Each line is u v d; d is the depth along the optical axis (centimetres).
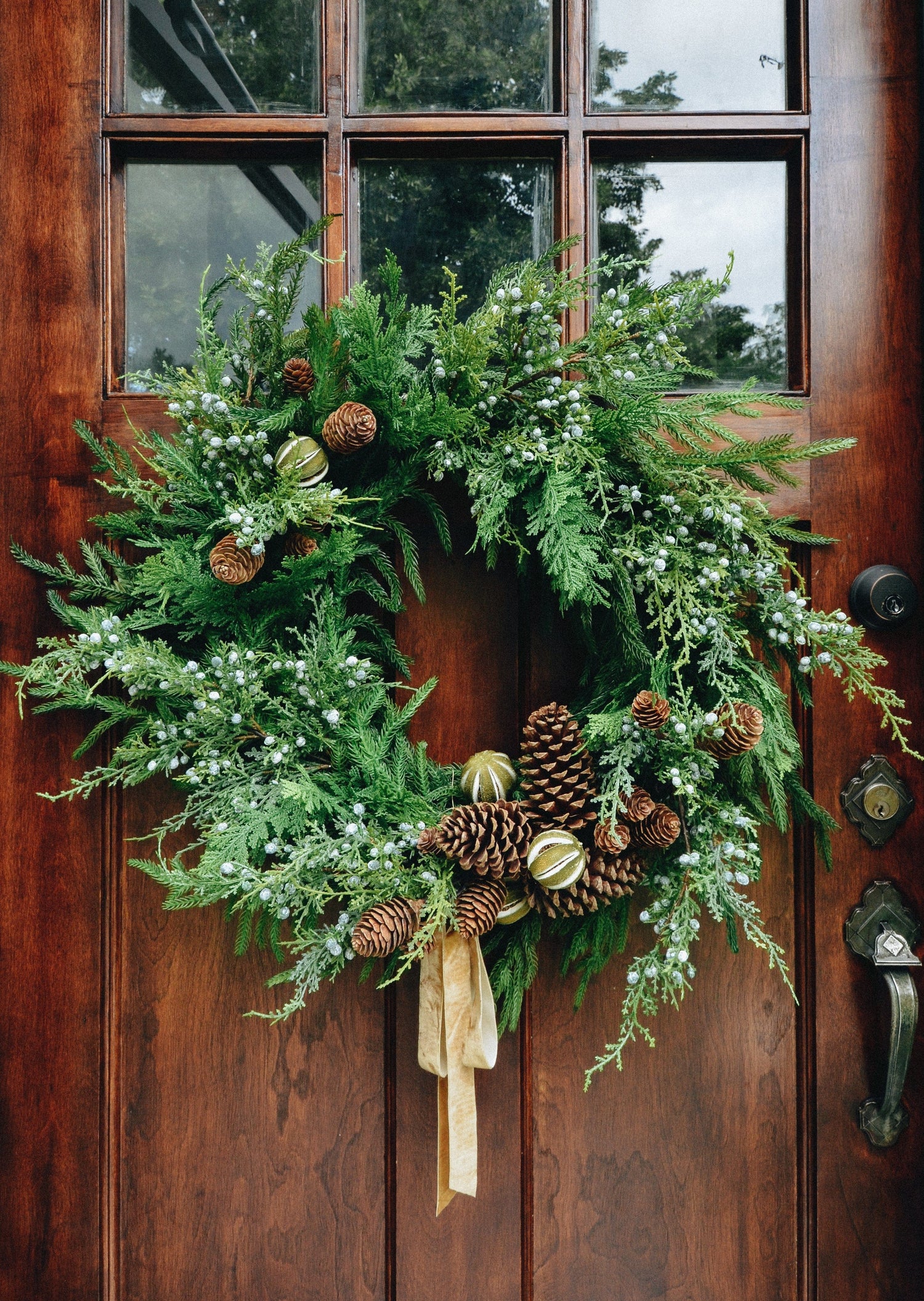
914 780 81
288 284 77
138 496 73
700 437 71
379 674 77
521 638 81
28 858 80
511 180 84
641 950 81
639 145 82
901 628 81
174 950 81
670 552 69
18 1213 79
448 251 84
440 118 81
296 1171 80
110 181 82
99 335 81
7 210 81
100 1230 79
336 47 81
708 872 68
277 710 71
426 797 74
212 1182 80
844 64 81
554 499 67
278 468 68
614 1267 80
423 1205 79
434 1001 70
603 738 71
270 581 74
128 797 81
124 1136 80
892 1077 76
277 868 67
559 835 66
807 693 76
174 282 84
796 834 81
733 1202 80
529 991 81
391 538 79
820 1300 78
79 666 72
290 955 81
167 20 83
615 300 70
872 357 81
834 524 81
